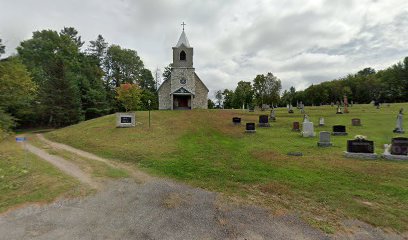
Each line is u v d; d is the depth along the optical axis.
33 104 36.06
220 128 22.02
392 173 8.43
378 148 12.48
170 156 12.41
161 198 7.23
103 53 63.88
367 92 75.62
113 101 53.50
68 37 50.00
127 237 5.14
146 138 17.88
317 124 23.22
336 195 6.86
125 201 7.06
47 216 6.19
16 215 6.29
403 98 68.81
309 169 9.30
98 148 15.74
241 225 5.52
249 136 18.03
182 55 42.31
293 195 7.05
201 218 5.91
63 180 9.01
